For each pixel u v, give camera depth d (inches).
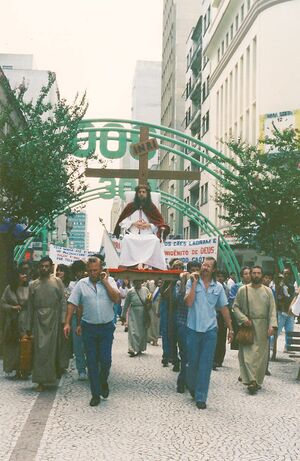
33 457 240.4
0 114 654.5
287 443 272.5
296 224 741.9
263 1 1535.4
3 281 538.3
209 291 360.5
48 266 400.5
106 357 358.9
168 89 3457.2
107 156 900.6
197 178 553.0
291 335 545.0
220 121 2014.0
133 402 360.5
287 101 1486.2
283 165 774.5
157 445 264.4
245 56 1699.1
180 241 975.0
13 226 585.9
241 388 418.0
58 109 674.8
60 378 442.9
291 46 1493.6
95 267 354.0
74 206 730.8
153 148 516.7
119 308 1003.3
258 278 416.5
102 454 247.8
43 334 390.9
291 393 402.9
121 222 469.1
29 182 598.2
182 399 373.1
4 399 359.3
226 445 267.0
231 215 769.6
